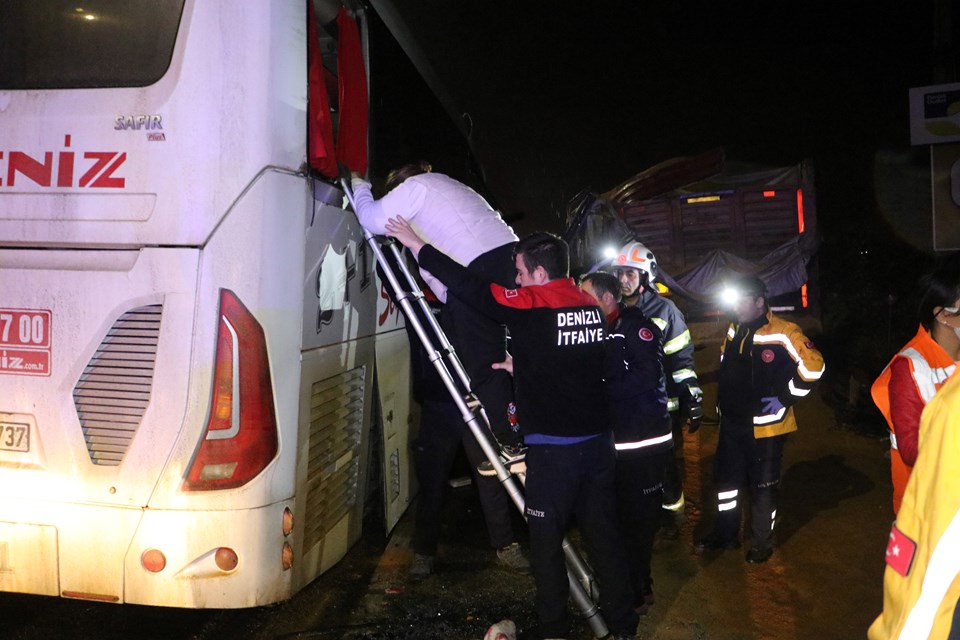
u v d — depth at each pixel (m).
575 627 4.17
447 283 3.65
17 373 3.41
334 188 3.89
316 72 3.63
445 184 3.96
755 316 4.79
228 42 3.29
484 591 4.54
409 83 5.39
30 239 3.40
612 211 12.69
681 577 4.74
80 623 4.01
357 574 4.75
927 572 1.87
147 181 3.31
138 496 3.32
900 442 2.76
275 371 3.36
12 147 3.40
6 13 3.41
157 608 4.23
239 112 3.28
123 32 3.36
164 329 3.29
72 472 3.37
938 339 2.84
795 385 4.64
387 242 4.15
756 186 14.83
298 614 4.21
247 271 3.28
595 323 3.70
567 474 3.59
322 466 3.87
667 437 4.14
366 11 4.41
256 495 3.33
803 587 4.60
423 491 4.68
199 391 3.28
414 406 5.43
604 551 3.73
